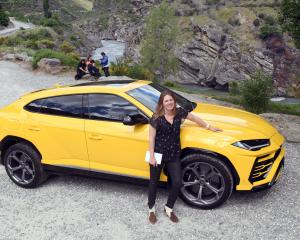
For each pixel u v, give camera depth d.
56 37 70.75
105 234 4.66
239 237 4.48
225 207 5.18
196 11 121.12
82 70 20.02
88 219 5.04
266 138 5.05
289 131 8.80
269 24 109.44
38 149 5.86
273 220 4.83
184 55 107.81
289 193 5.57
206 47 107.56
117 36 183.25
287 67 100.69
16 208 5.45
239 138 4.86
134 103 5.29
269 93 13.30
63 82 19.39
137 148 5.18
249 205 5.22
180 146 4.83
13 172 6.16
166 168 5.02
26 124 5.89
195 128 5.04
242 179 4.84
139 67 24.12
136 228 4.77
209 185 5.00
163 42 72.44
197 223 4.81
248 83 13.37
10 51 31.30
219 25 110.75
